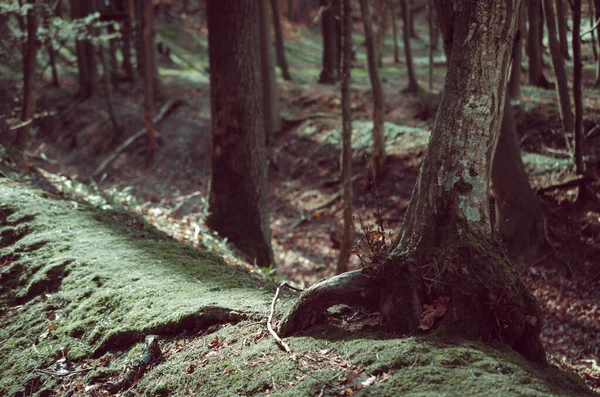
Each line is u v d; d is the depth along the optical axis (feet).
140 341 13.64
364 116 67.31
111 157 72.59
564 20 38.83
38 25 40.22
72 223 21.68
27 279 18.20
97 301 15.70
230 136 32.17
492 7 11.10
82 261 18.12
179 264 17.87
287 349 10.94
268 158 64.59
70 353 14.10
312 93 76.95
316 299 11.59
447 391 8.62
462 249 10.74
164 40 116.06
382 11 92.02
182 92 86.74
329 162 60.34
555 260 35.96
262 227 33.09
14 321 16.44
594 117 45.62
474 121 11.17
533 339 10.66
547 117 49.19
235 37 31.37
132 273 16.94
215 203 32.81
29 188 25.96
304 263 43.75
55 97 89.40
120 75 96.22
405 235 11.48
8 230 21.29
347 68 34.24
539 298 33.96
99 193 31.24
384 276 11.22
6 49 54.49
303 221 52.44
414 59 103.09
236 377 10.52
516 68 52.03
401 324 10.73
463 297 10.56
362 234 11.85
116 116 80.89
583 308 32.09
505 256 11.16
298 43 126.21
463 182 11.10
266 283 16.65
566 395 8.69
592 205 37.88
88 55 88.07
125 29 91.04
